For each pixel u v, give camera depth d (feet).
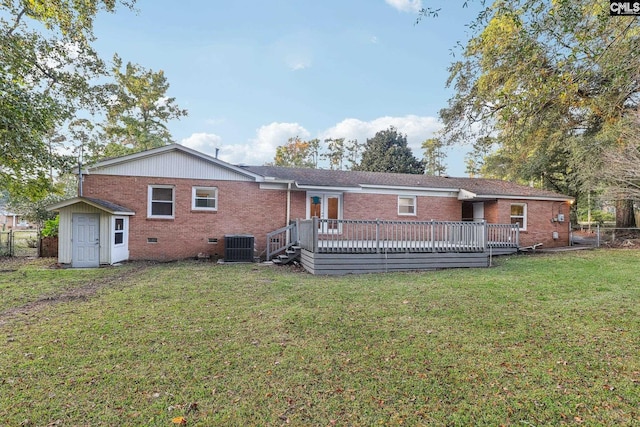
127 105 87.86
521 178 79.20
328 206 47.26
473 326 16.52
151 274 31.55
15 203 56.34
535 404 9.81
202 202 43.37
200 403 9.86
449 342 14.52
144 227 41.45
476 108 24.56
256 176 43.73
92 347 13.88
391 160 108.27
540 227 53.06
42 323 16.97
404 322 17.21
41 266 36.70
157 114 95.61
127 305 20.49
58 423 8.87
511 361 12.65
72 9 37.81
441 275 30.86
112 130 87.76
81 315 18.38
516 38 14.92
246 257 40.65
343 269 32.48
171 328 16.29
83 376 11.41
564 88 13.85
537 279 28.02
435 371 11.87
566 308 19.39
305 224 36.19
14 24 37.11
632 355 13.05
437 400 10.05
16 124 27.53
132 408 9.58
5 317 17.98
